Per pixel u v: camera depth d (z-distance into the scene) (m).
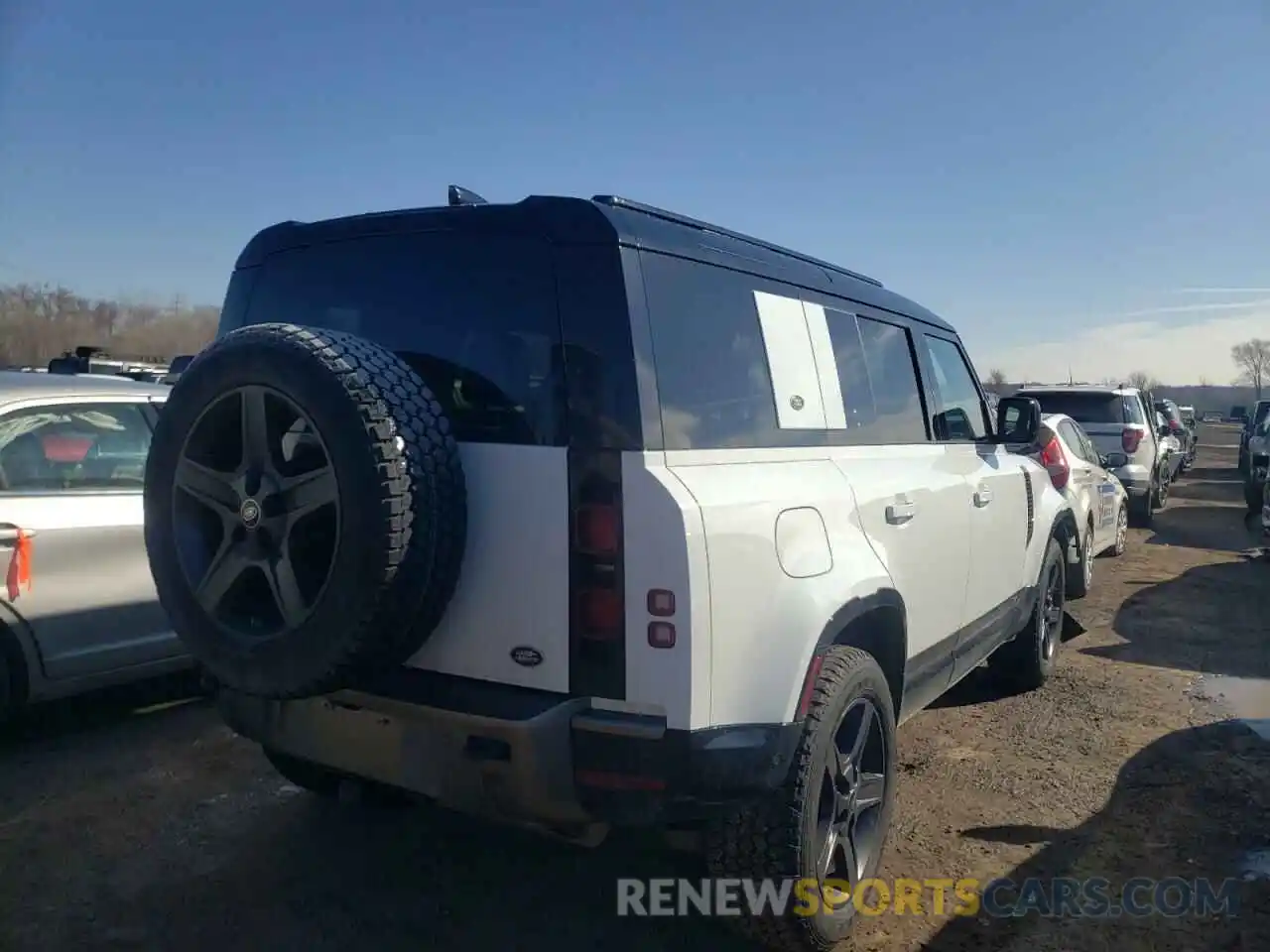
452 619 2.90
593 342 2.80
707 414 2.98
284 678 2.78
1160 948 3.34
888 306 4.38
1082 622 8.12
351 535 2.63
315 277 3.44
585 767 2.72
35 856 3.91
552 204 2.95
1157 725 5.54
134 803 4.42
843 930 3.24
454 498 2.81
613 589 2.69
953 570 4.40
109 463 5.42
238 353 2.86
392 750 2.95
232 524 2.89
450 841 4.09
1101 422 13.89
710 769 2.69
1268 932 3.43
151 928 3.39
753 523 2.88
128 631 5.31
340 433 2.65
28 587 4.92
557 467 2.77
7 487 4.94
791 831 2.98
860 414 3.88
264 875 3.79
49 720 5.52
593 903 3.62
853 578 3.29
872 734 3.52
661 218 3.13
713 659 2.71
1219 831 4.20
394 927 3.43
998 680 6.15
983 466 4.98
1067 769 4.90
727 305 3.21
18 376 5.35
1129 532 13.89
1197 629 7.88
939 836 4.16
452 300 3.08
